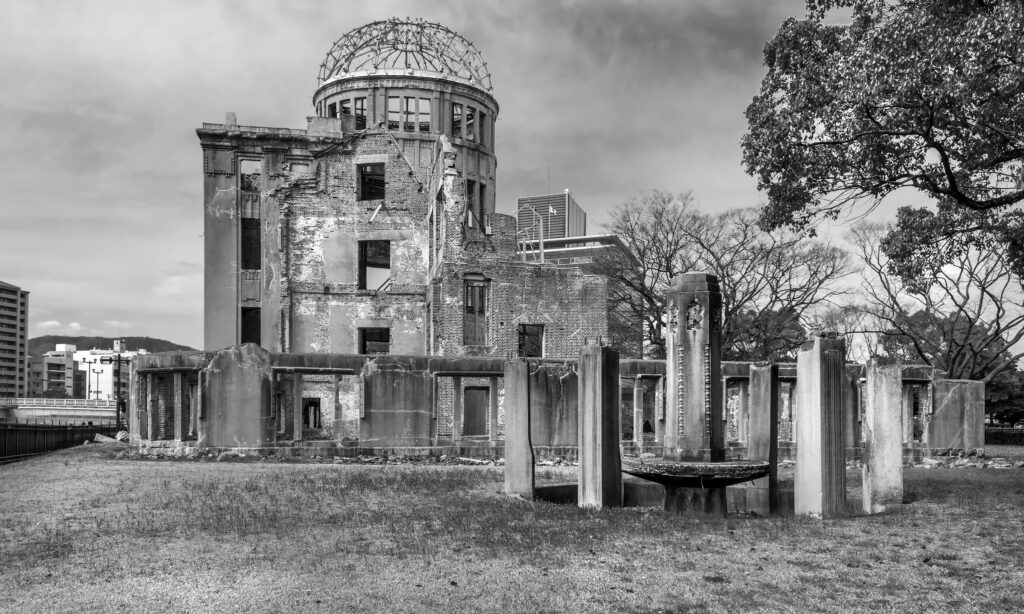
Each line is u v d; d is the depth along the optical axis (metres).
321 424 34.59
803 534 9.85
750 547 9.06
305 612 6.61
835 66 15.41
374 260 43.78
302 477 15.39
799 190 16.55
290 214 38.38
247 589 7.30
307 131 39.91
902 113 14.25
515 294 33.66
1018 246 17.44
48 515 11.30
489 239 35.25
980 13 13.22
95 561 8.45
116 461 19.38
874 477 12.74
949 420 22.55
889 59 14.17
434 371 20.41
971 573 7.83
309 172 38.72
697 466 11.64
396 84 43.78
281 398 28.69
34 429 28.16
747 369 22.66
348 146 39.28
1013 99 14.12
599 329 34.09
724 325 40.28
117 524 10.52
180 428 19.94
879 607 6.75
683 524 10.53
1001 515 11.45
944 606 6.77
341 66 45.91
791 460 22.52
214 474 15.96
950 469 20.94
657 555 8.62
